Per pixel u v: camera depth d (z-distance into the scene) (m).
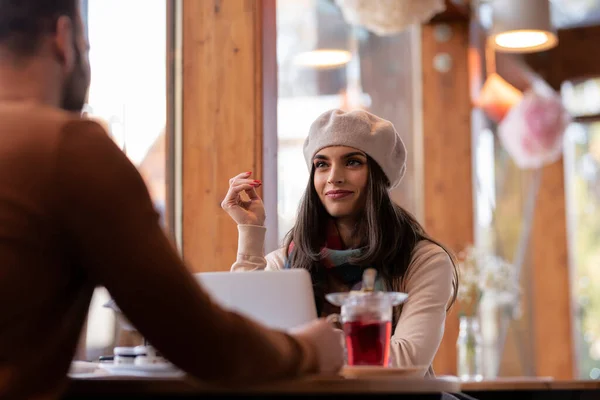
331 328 1.59
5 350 1.28
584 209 9.45
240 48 4.06
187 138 4.07
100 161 1.31
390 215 2.54
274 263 2.72
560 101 7.33
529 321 8.62
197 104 4.07
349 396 1.53
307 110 5.30
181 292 1.30
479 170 7.39
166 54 4.10
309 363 1.50
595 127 9.39
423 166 6.52
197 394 1.48
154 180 4.05
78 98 1.49
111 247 1.29
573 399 3.66
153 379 1.45
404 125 6.42
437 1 4.70
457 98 6.52
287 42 5.18
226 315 1.35
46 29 1.43
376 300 1.79
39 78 1.42
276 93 4.25
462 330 4.62
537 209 8.83
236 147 4.03
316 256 2.54
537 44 6.18
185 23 4.11
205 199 4.03
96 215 1.29
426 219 6.49
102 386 1.46
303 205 2.64
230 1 4.09
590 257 9.43
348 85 5.76
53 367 1.34
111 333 3.59
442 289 2.41
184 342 1.31
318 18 5.48
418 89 6.58
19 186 1.29
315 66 5.43
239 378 1.36
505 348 8.05
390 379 1.53
